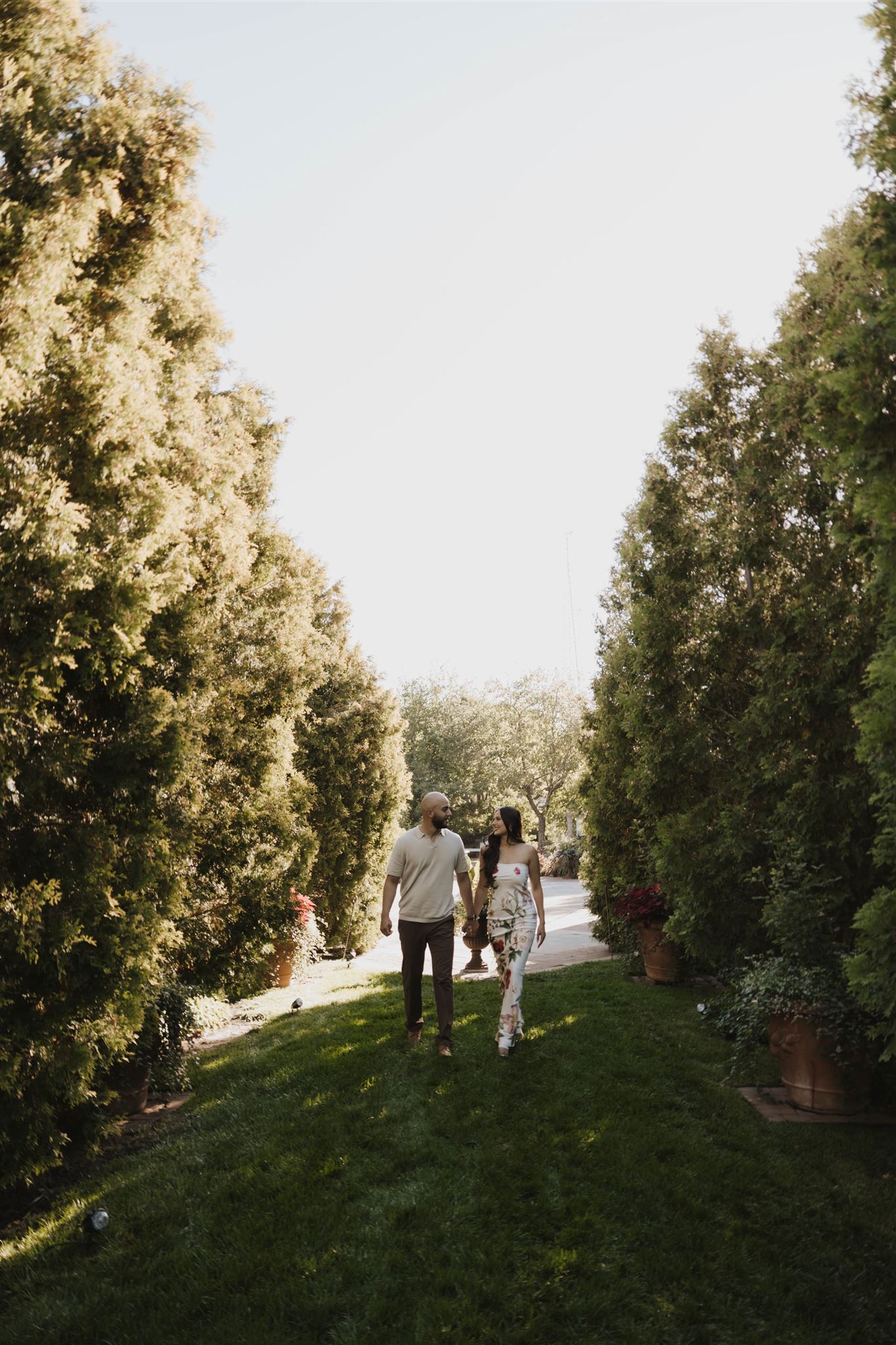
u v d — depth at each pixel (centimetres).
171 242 535
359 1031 638
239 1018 841
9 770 388
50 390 439
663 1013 721
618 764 1038
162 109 518
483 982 845
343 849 1338
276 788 905
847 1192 396
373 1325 287
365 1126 448
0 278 395
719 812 734
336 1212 363
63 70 449
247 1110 502
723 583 758
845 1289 318
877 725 397
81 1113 473
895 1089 527
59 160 438
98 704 490
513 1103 473
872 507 407
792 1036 520
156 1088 566
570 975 923
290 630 958
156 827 517
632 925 933
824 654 630
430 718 4734
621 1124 448
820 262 624
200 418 661
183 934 751
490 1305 298
